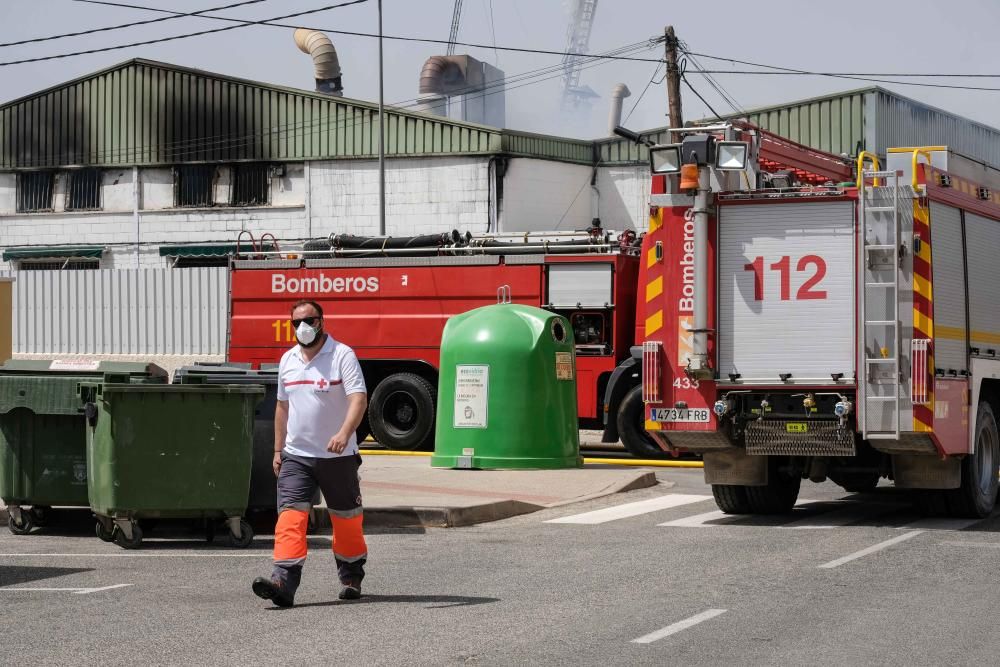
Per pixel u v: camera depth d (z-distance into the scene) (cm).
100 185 5897
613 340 2414
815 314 1462
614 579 1114
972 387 1527
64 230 5925
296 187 5600
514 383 2050
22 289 4072
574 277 2442
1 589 1073
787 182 1653
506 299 2473
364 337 2602
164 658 809
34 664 795
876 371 1428
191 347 3900
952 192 1498
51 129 5969
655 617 938
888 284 1425
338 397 1000
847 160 1944
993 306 1605
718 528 1476
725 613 954
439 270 2547
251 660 802
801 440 1460
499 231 5312
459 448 2064
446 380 2100
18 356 4069
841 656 811
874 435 1425
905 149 1488
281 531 988
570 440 2097
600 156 5750
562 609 973
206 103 5731
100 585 1095
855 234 1453
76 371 1393
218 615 952
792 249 1473
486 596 1032
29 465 1396
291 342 2664
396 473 1969
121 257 5841
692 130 1536
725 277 1495
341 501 1005
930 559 1221
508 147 5344
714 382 1490
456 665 787
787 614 950
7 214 6009
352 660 801
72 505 1406
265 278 2689
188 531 1465
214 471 1320
